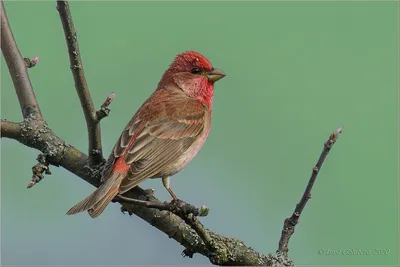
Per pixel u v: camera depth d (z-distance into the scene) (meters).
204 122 11.22
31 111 9.52
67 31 8.26
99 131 9.06
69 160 9.33
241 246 9.10
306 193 8.77
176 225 9.14
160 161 10.18
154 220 9.22
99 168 9.29
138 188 9.53
